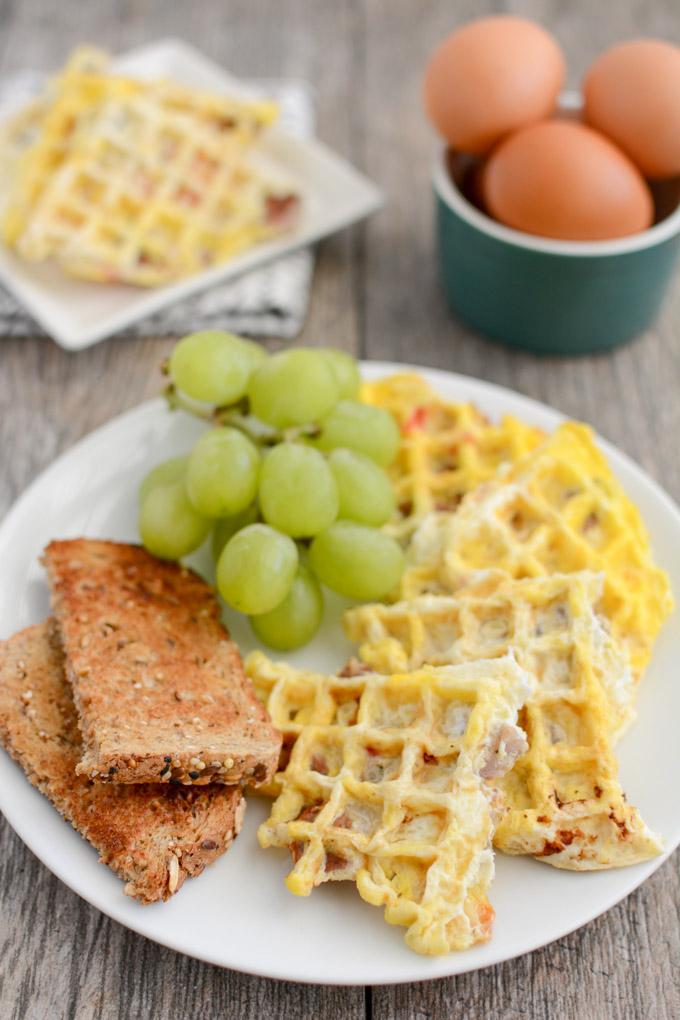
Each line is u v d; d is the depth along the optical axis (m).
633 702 0.42
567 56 0.68
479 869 0.38
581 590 0.42
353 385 0.47
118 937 0.40
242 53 0.69
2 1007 0.39
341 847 0.38
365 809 0.39
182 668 0.42
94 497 0.47
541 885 0.39
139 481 0.48
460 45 0.52
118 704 0.40
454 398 0.50
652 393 0.55
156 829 0.39
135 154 0.55
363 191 0.59
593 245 0.52
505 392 0.50
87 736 0.40
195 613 0.44
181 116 0.57
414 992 0.39
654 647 0.43
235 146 0.58
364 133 0.65
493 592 0.43
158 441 0.49
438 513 0.46
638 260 0.52
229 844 0.39
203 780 0.39
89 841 0.39
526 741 0.39
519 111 0.52
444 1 0.72
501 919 0.38
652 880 0.41
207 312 0.56
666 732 0.42
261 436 0.45
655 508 0.46
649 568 0.44
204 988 0.39
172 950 0.40
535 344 0.56
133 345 0.56
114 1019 0.39
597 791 0.39
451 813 0.38
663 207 0.55
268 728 0.40
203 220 0.56
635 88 0.51
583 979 0.39
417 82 0.68
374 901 0.37
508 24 0.53
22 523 0.46
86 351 0.56
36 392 0.55
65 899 0.41
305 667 0.44
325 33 0.71
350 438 0.45
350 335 0.57
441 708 0.40
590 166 0.51
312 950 0.37
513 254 0.52
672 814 0.40
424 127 0.66
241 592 0.42
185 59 0.64
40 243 0.54
